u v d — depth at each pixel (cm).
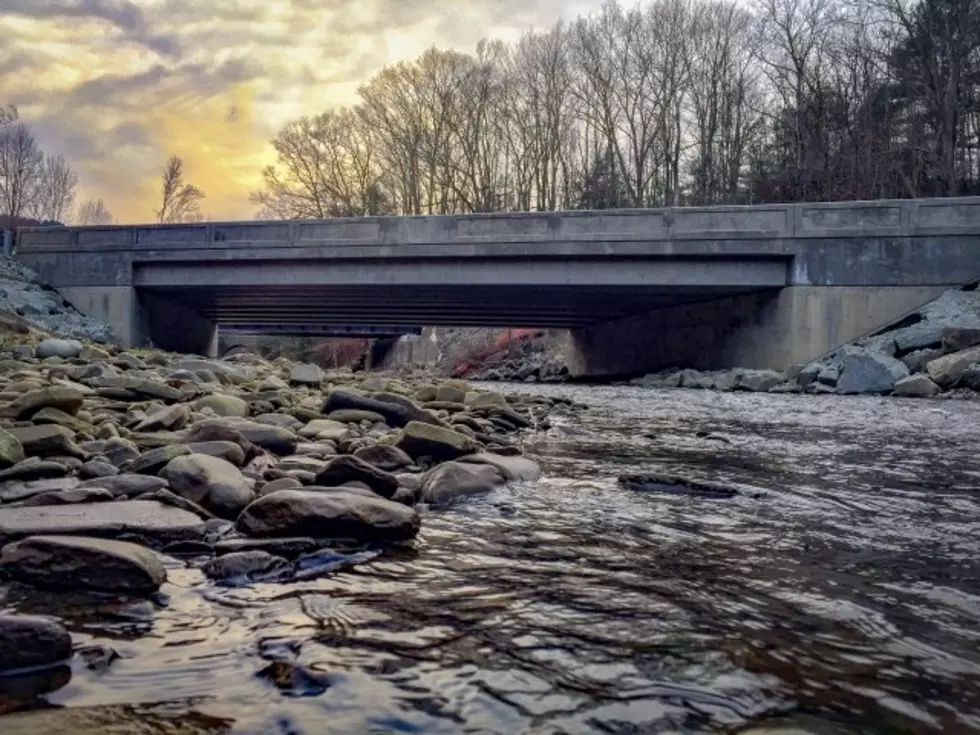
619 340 3447
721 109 5569
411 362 5091
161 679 212
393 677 218
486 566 338
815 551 376
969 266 2216
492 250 2469
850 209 2264
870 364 1942
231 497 402
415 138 6469
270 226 2667
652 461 689
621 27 5781
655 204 5738
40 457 474
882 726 193
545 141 6119
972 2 3950
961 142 4247
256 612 270
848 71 4741
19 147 6594
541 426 991
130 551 295
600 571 335
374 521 372
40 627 222
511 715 196
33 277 2858
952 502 505
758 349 2469
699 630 263
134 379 903
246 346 5966
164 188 7869
